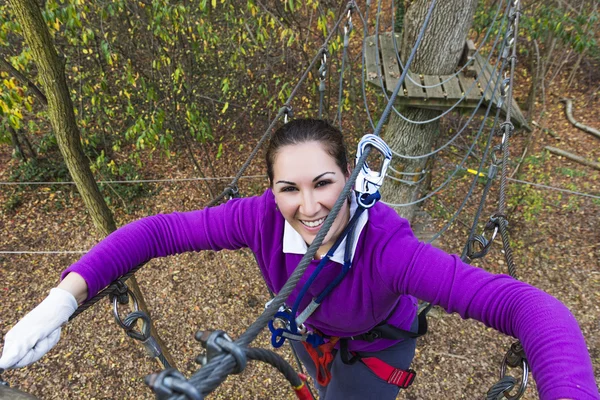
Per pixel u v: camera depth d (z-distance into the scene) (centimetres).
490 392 117
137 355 596
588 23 673
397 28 755
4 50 533
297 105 829
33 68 571
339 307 136
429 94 444
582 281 646
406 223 127
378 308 135
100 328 621
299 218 118
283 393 540
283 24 576
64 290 120
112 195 814
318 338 159
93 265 126
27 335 110
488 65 491
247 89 801
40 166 864
